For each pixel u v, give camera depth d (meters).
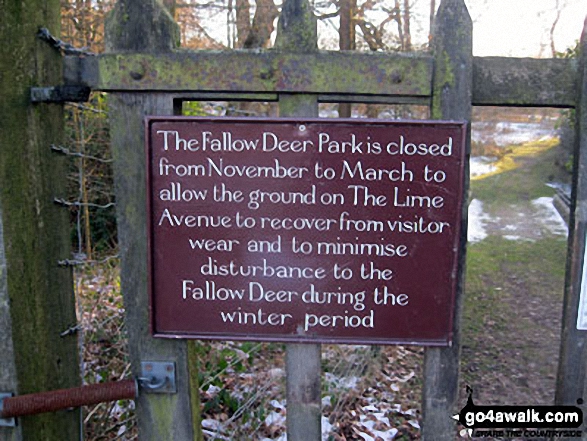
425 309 1.65
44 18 1.61
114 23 1.62
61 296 1.75
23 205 1.57
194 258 1.67
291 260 1.65
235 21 8.26
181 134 1.61
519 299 5.88
